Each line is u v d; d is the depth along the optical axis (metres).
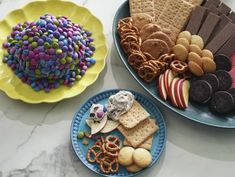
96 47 0.53
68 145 0.47
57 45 0.47
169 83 0.48
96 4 0.58
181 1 0.53
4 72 0.50
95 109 0.46
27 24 0.53
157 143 0.46
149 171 0.45
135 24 0.52
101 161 0.44
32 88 0.49
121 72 0.52
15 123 0.48
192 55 0.49
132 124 0.46
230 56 0.50
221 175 0.45
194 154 0.46
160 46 0.50
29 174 0.45
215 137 0.47
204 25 0.51
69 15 0.55
